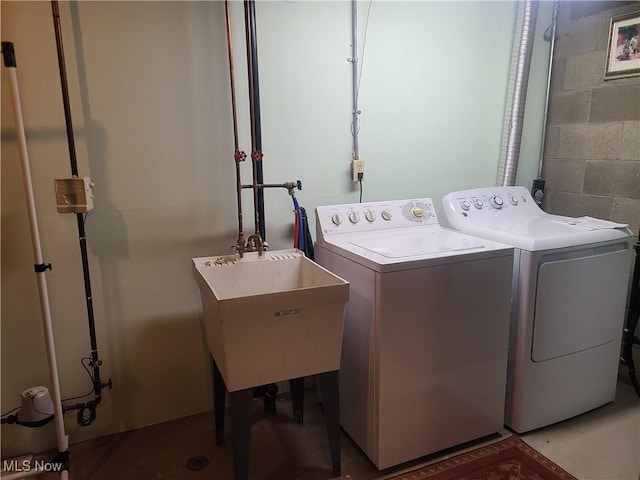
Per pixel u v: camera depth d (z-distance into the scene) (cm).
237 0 184
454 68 237
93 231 177
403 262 153
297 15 195
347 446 184
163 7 173
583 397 201
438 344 166
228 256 183
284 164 206
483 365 177
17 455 179
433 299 161
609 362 205
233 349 137
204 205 194
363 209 203
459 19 232
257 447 184
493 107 253
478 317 171
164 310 194
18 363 174
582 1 237
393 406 162
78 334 181
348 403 184
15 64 141
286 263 184
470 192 224
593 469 167
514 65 246
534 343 181
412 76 227
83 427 188
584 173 246
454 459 174
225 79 188
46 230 169
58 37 153
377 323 155
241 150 192
